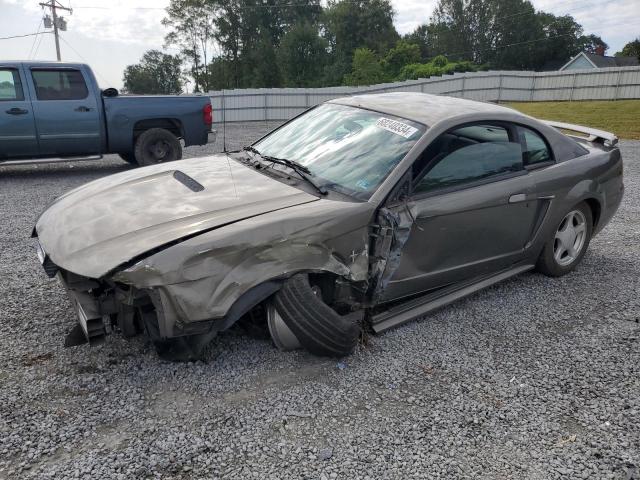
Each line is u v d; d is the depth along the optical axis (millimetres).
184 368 3082
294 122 4438
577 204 4531
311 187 3391
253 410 2758
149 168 3924
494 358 3389
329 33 76062
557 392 3051
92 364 3096
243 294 2781
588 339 3678
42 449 2420
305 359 3230
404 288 3535
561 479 2404
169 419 2662
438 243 3576
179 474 2316
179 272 2611
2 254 5023
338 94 29953
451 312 4012
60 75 8719
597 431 2734
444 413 2822
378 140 3654
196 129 9906
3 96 8328
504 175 3941
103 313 2924
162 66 76188
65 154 9055
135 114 9289
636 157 12445
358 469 2395
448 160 3613
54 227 3164
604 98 34094
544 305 4188
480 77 36062
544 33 82938
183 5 63594
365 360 3281
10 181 8820
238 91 28281
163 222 2914
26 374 2979
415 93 4559
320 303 2975
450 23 88062
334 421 2711
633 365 3361
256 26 67062
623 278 4793
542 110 26156
